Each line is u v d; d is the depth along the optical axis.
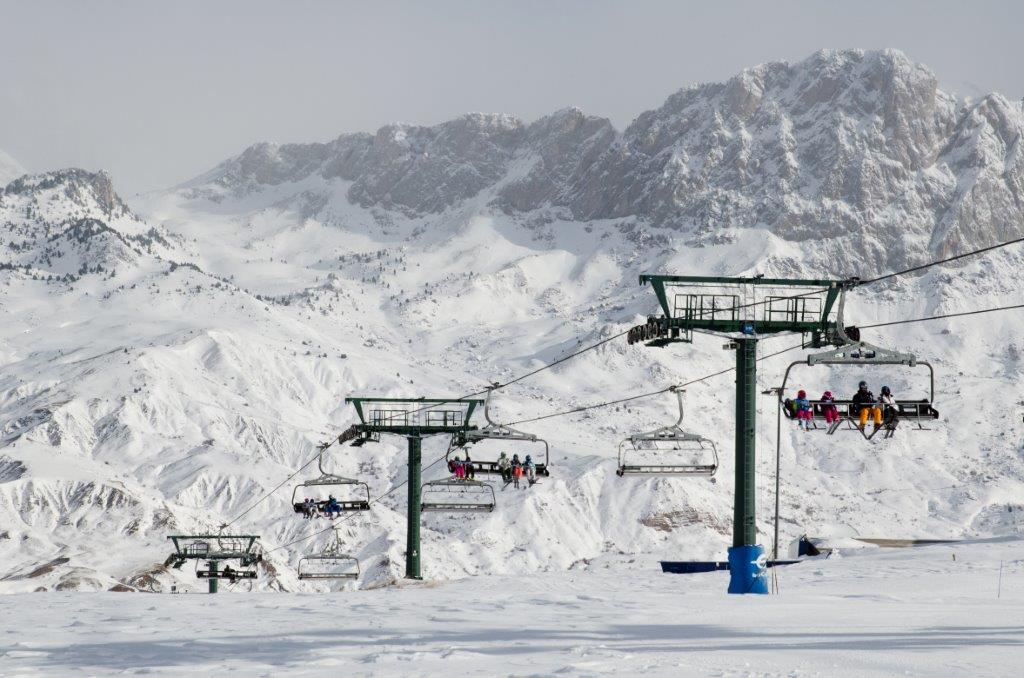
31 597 72.44
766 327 63.66
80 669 32.56
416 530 116.94
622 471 70.88
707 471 71.12
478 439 109.56
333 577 127.62
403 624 44.69
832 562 103.12
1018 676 28.45
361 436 119.19
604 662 31.61
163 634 42.34
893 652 33.25
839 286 62.38
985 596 59.44
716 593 65.25
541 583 88.00
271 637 40.66
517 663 31.98
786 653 33.19
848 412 60.22
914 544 121.94
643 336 64.69
